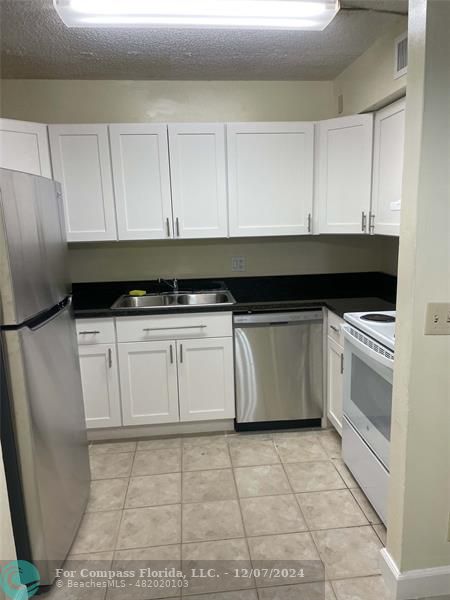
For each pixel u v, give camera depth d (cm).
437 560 154
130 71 270
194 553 178
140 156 265
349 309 242
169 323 259
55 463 163
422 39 125
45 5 183
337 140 266
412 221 135
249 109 297
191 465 243
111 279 309
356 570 167
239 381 269
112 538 188
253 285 316
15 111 284
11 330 135
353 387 213
